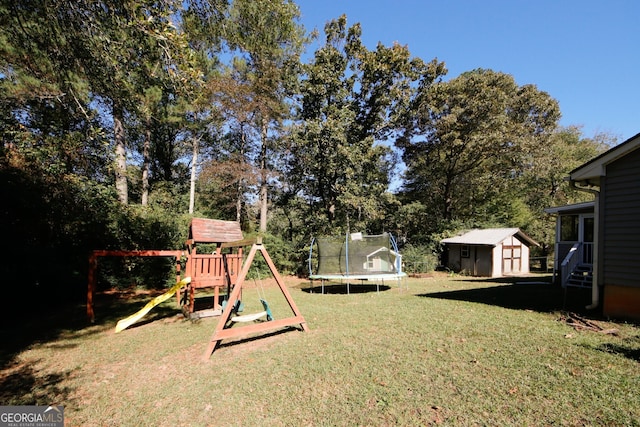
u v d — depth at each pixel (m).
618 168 6.12
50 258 8.48
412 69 19.00
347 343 4.83
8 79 7.37
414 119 21.25
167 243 12.00
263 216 17.91
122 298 9.83
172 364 4.31
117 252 7.08
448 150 21.64
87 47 4.61
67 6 4.20
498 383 3.30
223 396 3.32
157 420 2.91
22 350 4.97
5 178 7.61
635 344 4.40
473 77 19.89
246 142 19.70
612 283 6.09
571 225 11.94
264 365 4.11
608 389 3.10
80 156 10.36
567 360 3.85
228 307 4.88
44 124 9.16
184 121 15.41
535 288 10.69
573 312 6.50
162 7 4.36
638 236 5.76
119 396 3.40
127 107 5.83
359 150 17.25
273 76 16.02
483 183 23.22
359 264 11.11
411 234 21.47
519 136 20.58
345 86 19.08
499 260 17.08
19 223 8.12
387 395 3.14
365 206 17.00
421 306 7.50
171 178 24.73
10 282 7.22
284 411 2.96
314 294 10.76
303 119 18.42
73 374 4.02
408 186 25.97
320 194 19.23
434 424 2.63
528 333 5.02
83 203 10.41
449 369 3.69
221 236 7.77
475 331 5.20
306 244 17.22
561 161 22.94
